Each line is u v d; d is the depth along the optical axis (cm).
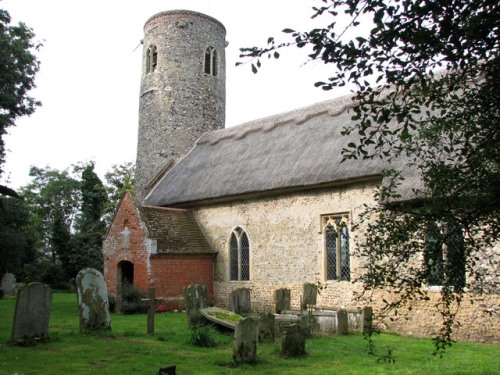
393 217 458
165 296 1788
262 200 1825
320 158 1689
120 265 1914
